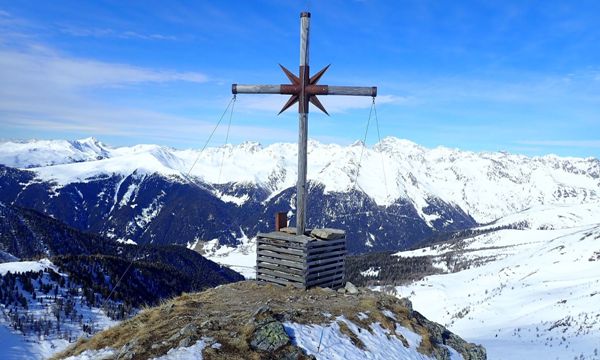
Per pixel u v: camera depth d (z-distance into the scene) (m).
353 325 13.77
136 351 10.91
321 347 12.13
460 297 187.12
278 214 18.28
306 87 16.44
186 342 11.01
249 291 16.45
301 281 16.52
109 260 169.75
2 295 130.00
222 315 13.30
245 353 10.97
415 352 14.09
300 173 17.14
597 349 91.38
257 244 17.73
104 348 12.20
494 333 122.25
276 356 11.21
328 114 16.67
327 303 15.07
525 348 100.12
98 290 147.75
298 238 16.78
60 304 132.38
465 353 16.23
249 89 16.73
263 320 12.15
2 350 105.00
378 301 15.82
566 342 99.25
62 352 12.87
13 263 156.00
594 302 126.31
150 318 13.44
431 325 16.69
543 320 123.06
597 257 192.88
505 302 158.62
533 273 197.50
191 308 14.12
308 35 16.53
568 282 165.00
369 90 16.16
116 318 132.12
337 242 17.78
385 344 13.59
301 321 13.09
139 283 163.88
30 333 115.62
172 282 178.62
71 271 154.88
